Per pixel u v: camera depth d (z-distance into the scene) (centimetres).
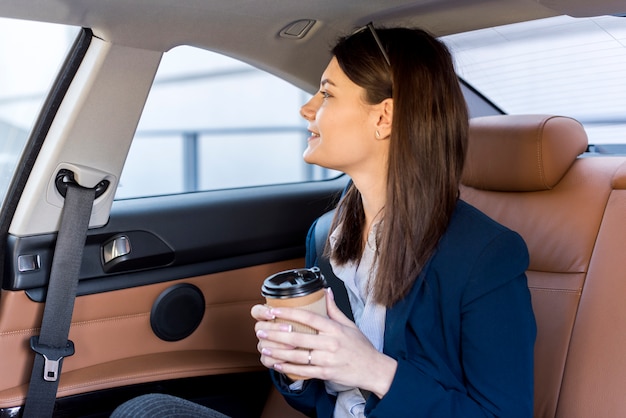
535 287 148
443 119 121
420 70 120
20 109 148
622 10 125
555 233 149
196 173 631
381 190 129
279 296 105
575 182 152
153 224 165
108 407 157
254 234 181
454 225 122
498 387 114
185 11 134
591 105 193
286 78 172
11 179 148
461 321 118
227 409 174
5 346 147
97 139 148
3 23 142
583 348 136
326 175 635
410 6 140
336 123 125
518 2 130
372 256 129
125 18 132
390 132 123
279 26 150
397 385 110
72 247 148
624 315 133
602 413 131
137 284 164
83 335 158
